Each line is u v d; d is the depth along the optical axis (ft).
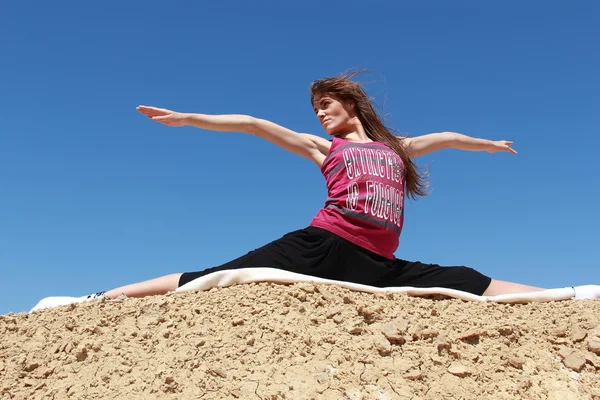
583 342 12.01
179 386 10.14
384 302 12.75
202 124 14.97
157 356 10.89
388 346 11.16
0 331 11.96
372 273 13.78
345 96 15.46
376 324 11.87
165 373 10.41
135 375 10.44
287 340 11.23
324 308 12.29
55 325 12.07
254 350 10.96
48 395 10.08
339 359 10.84
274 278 13.23
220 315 12.02
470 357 11.27
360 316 12.07
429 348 11.33
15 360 10.94
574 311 13.07
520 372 11.10
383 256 13.94
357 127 15.55
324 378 10.37
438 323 12.14
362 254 13.62
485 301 13.62
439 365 11.03
